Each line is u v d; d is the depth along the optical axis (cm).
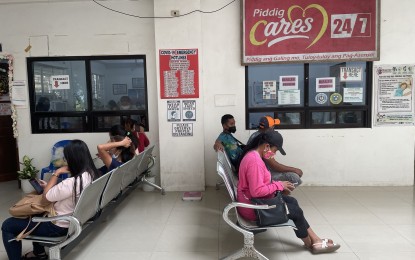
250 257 255
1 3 455
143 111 466
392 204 369
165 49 424
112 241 288
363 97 441
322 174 447
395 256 250
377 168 442
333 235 290
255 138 258
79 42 460
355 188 436
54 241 218
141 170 405
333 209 356
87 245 280
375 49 422
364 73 438
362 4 418
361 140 441
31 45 462
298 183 340
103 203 271
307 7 423
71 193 221
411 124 435
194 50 423
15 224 226
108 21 456
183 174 440
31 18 459
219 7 438
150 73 457
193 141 436
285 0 424
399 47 428
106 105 471
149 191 443
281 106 449
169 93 429
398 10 425
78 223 211
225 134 389
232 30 440
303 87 444
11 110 490
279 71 445
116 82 467
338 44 425
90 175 232
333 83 440
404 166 440
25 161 460
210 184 461
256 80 448
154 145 449
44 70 470
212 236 296
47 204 223
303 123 447
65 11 456
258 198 230
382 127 438
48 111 473
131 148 336
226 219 235
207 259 253
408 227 304
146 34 454
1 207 390
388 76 431
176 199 407
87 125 471
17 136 473
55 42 461
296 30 427
